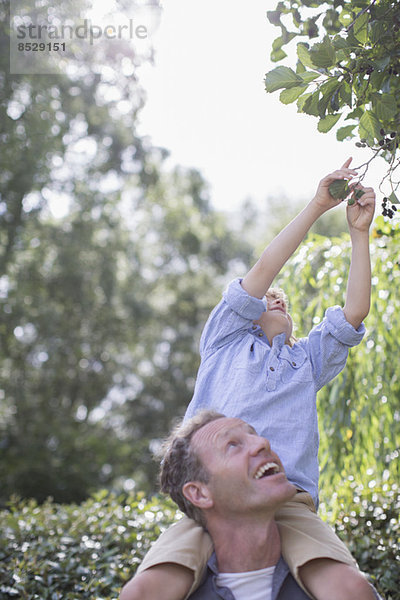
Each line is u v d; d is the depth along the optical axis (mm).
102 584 3928
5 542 4559
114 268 17688
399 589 3750
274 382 2352
